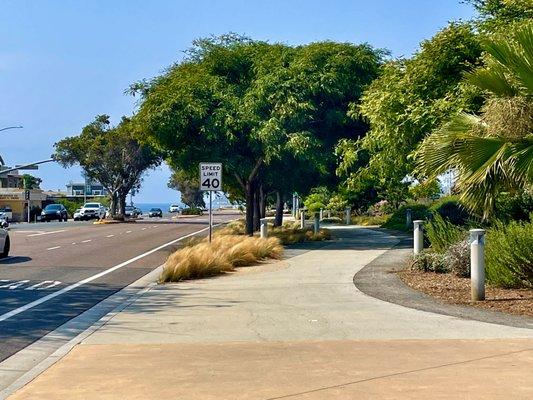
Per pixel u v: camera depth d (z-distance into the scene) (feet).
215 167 73.72
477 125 43.42
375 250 79.87
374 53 100.22
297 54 100.73
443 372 24.73
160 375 24.91
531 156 39.11
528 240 45.37
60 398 22.29
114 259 78.38
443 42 67.21
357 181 100.37
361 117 97.50
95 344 30.71
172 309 40.68
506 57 41.09
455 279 51.24
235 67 102.42
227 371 25.36
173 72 103.81
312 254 75.82
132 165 242.37
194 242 89.92
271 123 92.07
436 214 73.51
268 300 43.70
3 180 368.68
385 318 36.52
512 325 34.12
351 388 22.80
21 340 33.22
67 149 239.50
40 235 129.18
